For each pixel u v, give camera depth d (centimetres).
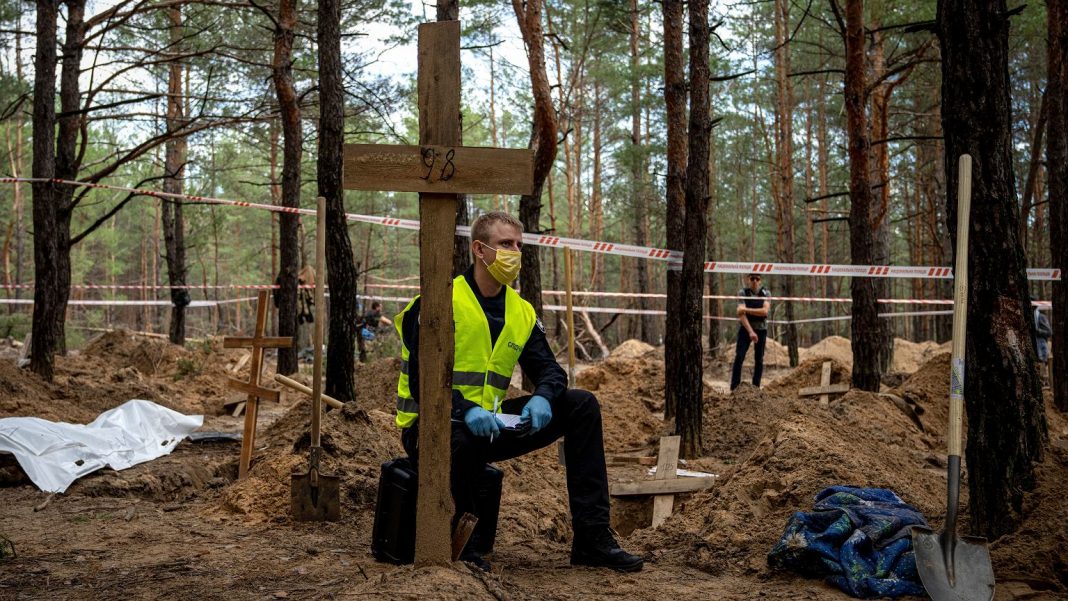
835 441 547
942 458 762
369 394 984
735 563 425
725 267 1100
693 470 796
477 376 382
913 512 420
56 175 1241
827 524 412
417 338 393
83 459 676
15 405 877
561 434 423
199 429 986
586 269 5128
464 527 370
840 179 3925
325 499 526
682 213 1081
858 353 1116
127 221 5862
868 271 1073
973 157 420
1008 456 411
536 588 377
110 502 600
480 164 342
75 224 4669
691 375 869
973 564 356
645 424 998
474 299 388
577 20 2989
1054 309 1047
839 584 382
